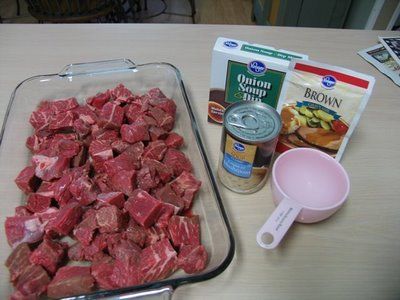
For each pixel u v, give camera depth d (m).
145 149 0.74
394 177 0.70
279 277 0.55
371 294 0.53
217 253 0.57
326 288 0.54
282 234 0.53
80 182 0.66
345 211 0.64
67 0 1.60
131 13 2.40
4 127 0.75
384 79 0.94
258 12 2.37
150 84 0.91
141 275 0.54
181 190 0.66
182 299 0.53
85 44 1.00
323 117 0.64
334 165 0.63
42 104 0.85
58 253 0.57
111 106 0.80
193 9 2.35
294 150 0.64
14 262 0.56
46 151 0.72
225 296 0.53
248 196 0.66
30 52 0.97
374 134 0.79
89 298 0.47
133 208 0.60
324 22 1.91
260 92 0.69
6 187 0.68
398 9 1.62
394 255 0.58
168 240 0.59
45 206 0.65
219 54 0.66
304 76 0.61
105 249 0.59
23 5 2.50
